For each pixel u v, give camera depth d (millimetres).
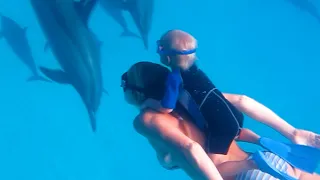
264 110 1899
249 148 2848
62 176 2879
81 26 2590
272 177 1665
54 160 2924
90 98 2617
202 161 1544
